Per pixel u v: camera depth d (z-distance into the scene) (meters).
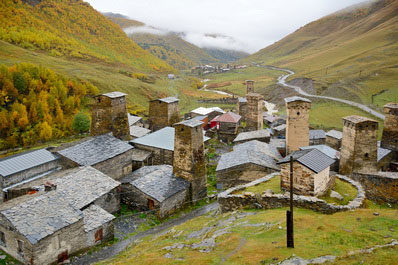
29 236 24.75
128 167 45.91
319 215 24.14
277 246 18.64
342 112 111.19
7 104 100.38
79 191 33.44
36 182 35.88
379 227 19.69
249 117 79.38
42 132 86.88
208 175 52.75
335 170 45.19
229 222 26.20
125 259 23.25
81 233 28.38
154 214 36.78
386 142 51.69
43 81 116.50
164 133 54.69
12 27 199.25
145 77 197.25
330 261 15.47
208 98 164.88
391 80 135.12
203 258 19.05
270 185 31.95
